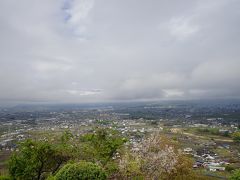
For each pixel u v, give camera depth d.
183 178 16.72
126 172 14.15
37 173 18.05
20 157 17.53
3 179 16.78
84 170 10.66
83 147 18.72
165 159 14.41
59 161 18.52
